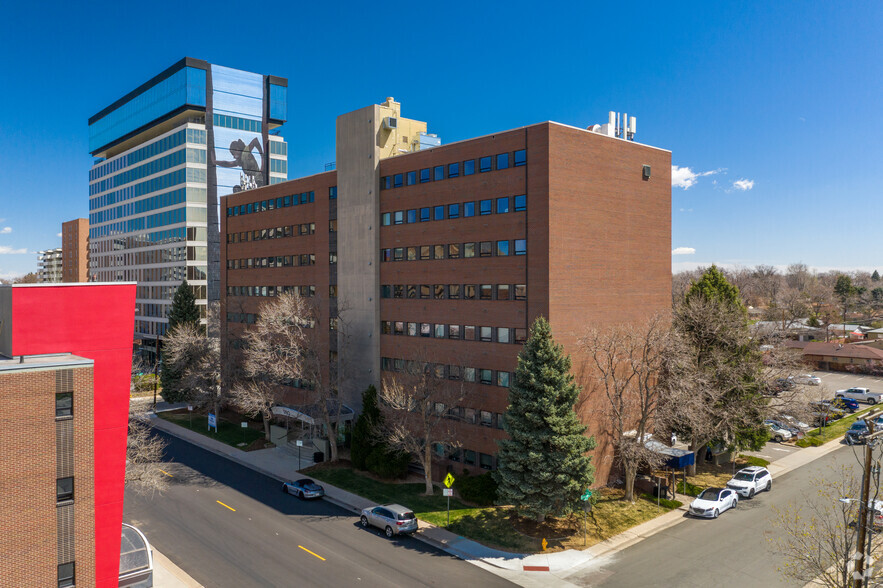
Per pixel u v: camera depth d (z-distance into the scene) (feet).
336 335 169.37
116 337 72.95
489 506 114.52
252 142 321.11
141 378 281.74
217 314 297.33
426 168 144.05
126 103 357.41
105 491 71.46
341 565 90.74
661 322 128.98
